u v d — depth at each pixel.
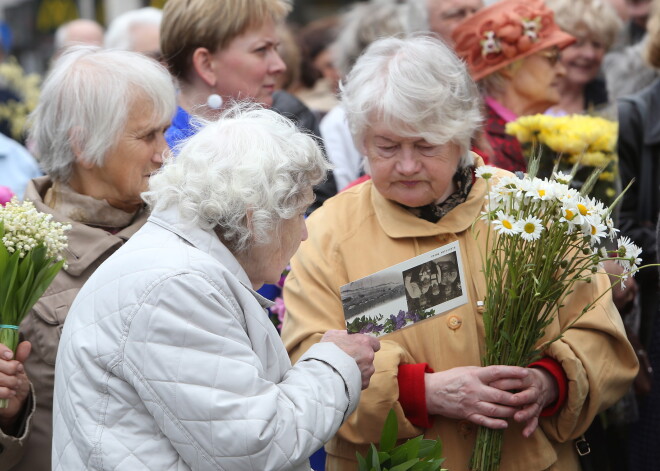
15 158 5.34
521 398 2.82
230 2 3.81
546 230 2.69
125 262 2.39
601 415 3.52
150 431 2.32
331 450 3.10
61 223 3.11
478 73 4.17
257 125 2.53
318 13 12.27
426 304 2.80
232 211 2.43
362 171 4.64
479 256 3.02
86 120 3.10
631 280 3.57
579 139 3.50
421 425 2.92
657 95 4.43
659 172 4.37
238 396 2.28
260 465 2.27
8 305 2.80
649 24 4.63
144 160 3.16
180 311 2.30
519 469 2.94
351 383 2.50
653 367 3.74
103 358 2.32
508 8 4.12
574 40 4.11
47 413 3.03
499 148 3.86
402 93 2.83
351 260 3.06
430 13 4.72
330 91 6.39
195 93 3.91
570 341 2.95
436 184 2.96
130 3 11.52
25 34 12.69
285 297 3.15
